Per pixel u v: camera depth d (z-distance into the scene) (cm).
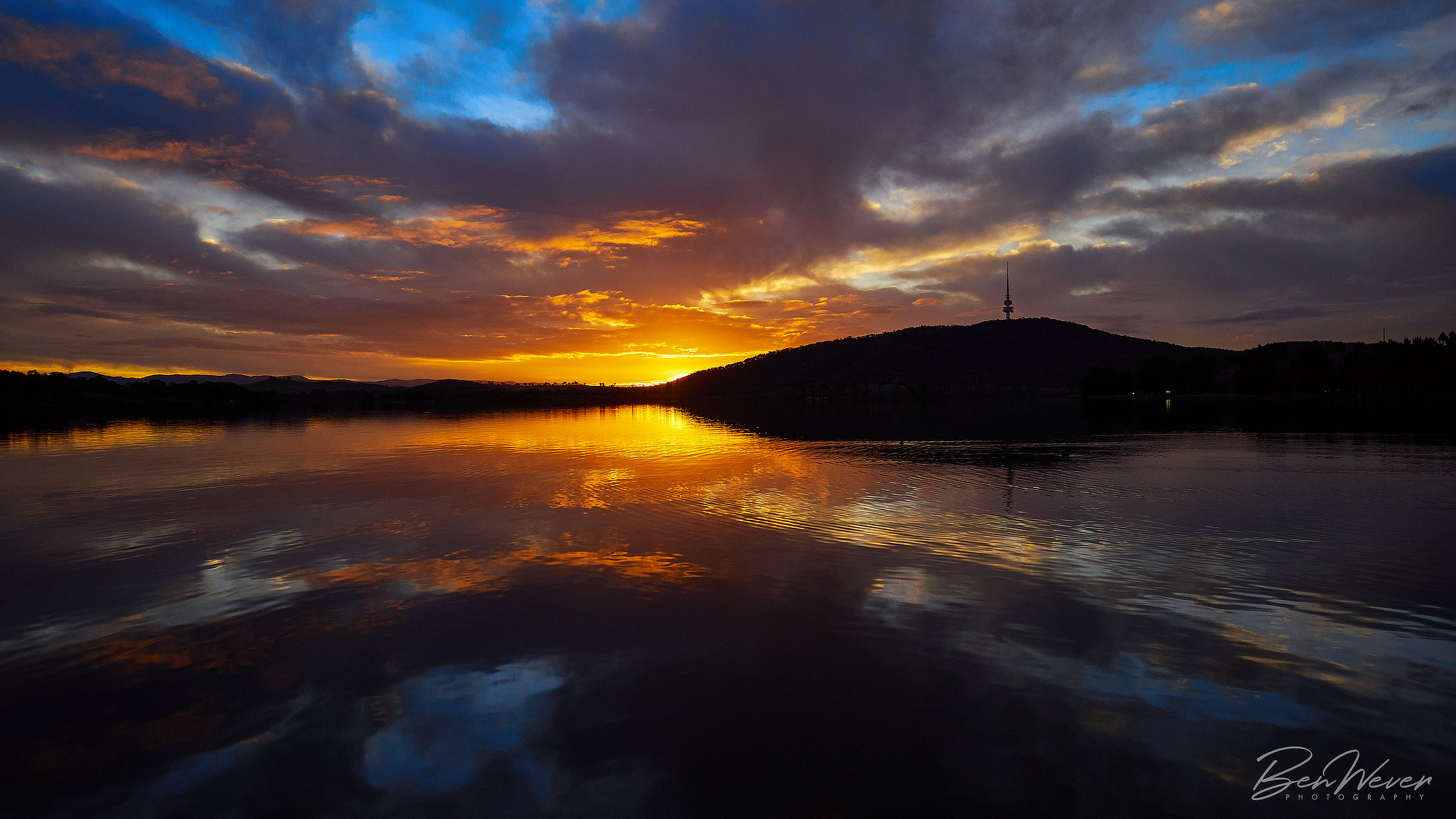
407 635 793
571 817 462
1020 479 2042
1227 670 674
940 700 618
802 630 790
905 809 465
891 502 1641
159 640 787
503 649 745
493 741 559
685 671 685
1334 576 981
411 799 486
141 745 564
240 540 1273
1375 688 634
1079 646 735
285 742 564
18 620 857
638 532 1321
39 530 1372
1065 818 454
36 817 473
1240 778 497
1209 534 1255
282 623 836
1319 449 2812
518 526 1390
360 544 1239
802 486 1936
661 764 523
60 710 625
